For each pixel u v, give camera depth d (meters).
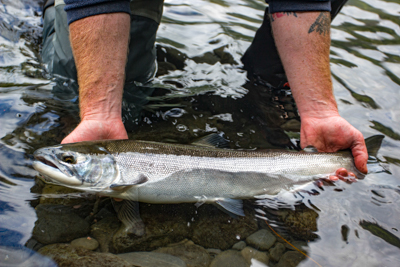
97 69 0.95
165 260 0.78
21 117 1.03
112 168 0.88
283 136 1.09
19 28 1.39
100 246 0.79
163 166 0.90
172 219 0.86
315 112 1.03
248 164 0.95
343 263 0.78
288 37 1.04
